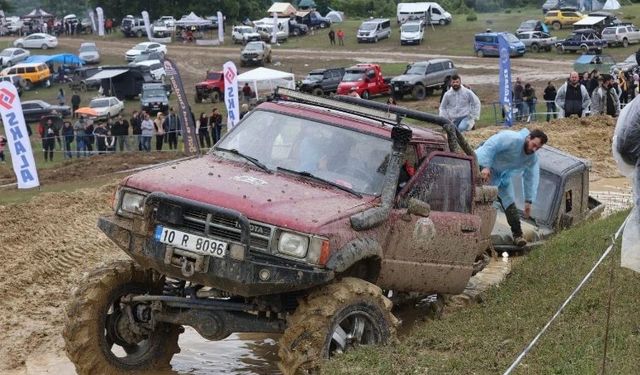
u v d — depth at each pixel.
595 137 26.72
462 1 101.00
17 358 9.51
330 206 8.21
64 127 33.66
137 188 8.26
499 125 32.09
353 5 111.25
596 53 68.19
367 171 8.82
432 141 9.51
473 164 9.75
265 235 7.79
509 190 12.69
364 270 8.66
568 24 80.19
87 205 17.55
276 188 8.36
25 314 10.89
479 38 70.88
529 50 71.12
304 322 7.72
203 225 7.86
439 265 9.35
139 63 64.38
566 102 30.89
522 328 8.51
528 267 11.19
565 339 8.03
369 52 76.50
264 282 7.68
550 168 14.52
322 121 9.20
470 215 9.65
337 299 7.81
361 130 9.07
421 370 7.38
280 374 9.06
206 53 78.44
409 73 51.62
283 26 85.88
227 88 30.38
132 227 8.13
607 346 7.67
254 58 69.81
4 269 12.64
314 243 7.71
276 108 9.47
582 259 10.90
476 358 7.66
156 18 102.12
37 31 99.25
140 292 8.76
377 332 8.10
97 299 8.44
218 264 7.74
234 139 9.33
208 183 8.26
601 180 21.55
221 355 9.64
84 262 13.31
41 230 15.22
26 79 64.12
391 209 8.67
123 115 50.78
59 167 28.00
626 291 9.24
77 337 8.39
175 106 52.53
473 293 11.26
